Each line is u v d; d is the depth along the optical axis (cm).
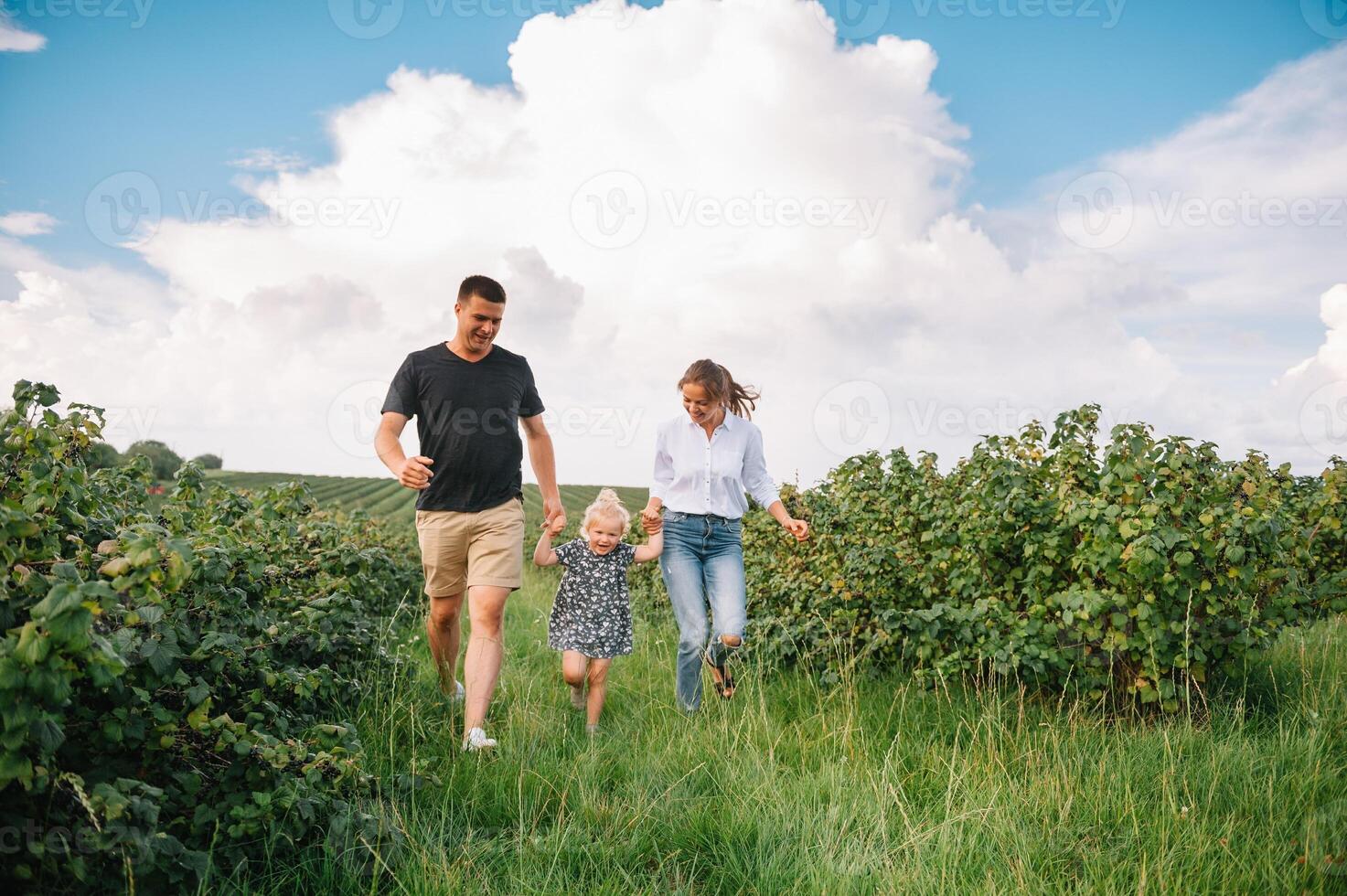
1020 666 421
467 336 409
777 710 434
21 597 200
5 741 173
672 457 466
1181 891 246
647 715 443
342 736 272
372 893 232
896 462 555
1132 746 358
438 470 407
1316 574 542
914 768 347
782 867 267
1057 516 429
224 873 230
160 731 230
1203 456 406
